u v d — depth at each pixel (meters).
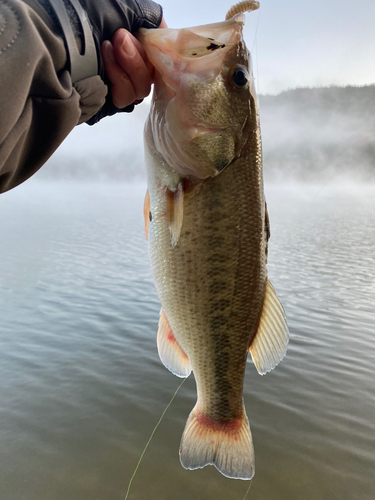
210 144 0.33
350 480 0.81
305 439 0.94
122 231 4.36
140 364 1.31
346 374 1.24
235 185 0.35
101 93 0.27
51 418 1.01
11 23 0.21
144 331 1.58
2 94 0.20
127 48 0.28
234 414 0.40
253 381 1.22
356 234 4.23
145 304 1.91
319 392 1.14
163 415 1.04
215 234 0.35
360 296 2.04
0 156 0.21
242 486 0.80
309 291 2.13
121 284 2.24
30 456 0.88
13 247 3.31
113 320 1.70
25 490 0.78
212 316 0.37
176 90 0.32
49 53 0.22
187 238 0.35
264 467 0.86
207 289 0.36
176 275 0.36
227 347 0.38
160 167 0.35
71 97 0.24
